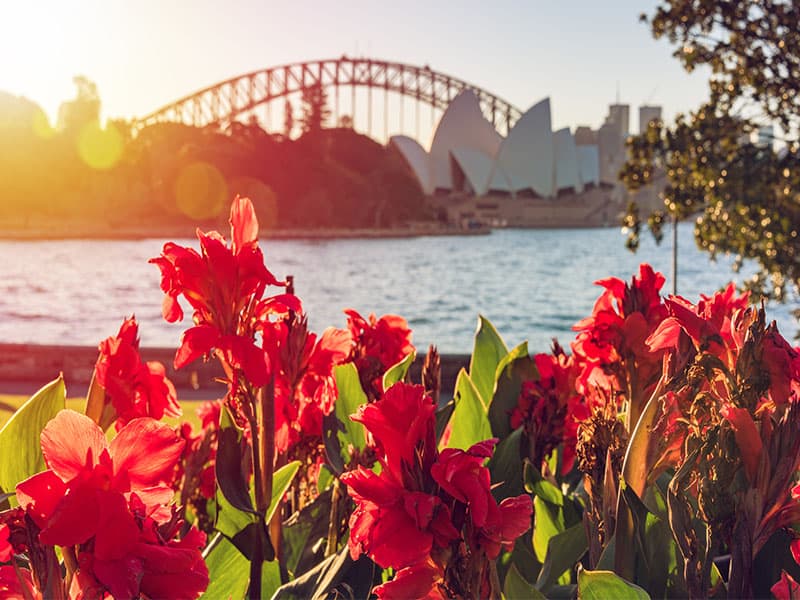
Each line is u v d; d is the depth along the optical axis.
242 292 1.44
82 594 0.94
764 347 1.19
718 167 9.67
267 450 1.50
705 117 9.88
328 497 1.93
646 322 1.68
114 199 117.06
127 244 86.06
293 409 1.66
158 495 1.02
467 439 2.11
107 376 1.42
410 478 1.05
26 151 115.44
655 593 1.40
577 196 145.12
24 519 0.96
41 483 0.96
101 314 31.42
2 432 1.53
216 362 10.57
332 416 1.82
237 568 1.57
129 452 0.97
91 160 122.12
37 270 52.81
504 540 1.04
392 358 2.05
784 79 9.58
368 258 68.94
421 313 33.78
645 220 10.55
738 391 1.19
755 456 1.16
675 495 1.21
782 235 9.52
